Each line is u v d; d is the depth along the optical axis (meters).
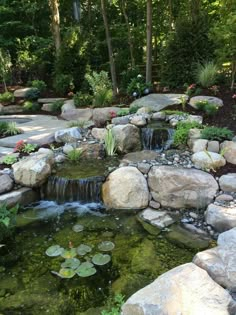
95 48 10.48
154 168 4.06
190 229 3.39
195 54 6.83
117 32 10.87
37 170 4.11
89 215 3.80
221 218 3.29
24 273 2.83
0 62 9.83
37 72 10.58
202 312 1.88
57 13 10.13
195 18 6.99
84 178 4.09
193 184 3.75
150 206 3.88
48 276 2.78
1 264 2.97
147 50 7.39
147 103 6.17
